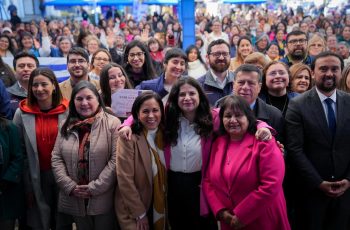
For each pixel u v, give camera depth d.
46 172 2.89
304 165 2.62
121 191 2.51
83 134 2.70
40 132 2.85
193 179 2.60
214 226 2.71
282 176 2.29
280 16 16.80
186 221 2.67
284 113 3.07
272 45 5.94
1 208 2.82
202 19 15.09
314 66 2.72
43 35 7.37
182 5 6.75
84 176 2.64
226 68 3.49
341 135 2.59
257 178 2.33
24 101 2.99
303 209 2.79
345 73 3.26
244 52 5.25
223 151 2.47
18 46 7.52
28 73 3.51
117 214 2.60
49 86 2.83
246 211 2.26
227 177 2.37
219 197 2.45
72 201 2.66
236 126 2.37
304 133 2.68
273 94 3.13
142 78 4.20
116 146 2.62
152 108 2.54
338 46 6.08
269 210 2.36
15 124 2.86
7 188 2.79
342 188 2.60
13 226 2.95
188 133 2.61
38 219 2.95
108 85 3.39
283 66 3.08
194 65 5.26
